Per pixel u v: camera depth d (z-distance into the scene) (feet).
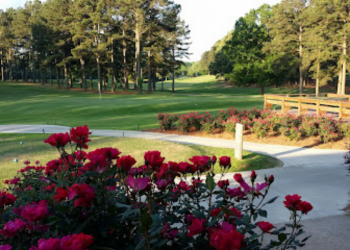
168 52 219.00
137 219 6.59
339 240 13.78
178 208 8.12
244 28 174.09
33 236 6.10
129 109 94.68
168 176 8.25
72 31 188.03
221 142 42.34
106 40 195.00
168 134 49.08
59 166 9.24
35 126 60.90
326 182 23.95
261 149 37.52
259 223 6.65
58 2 201.46
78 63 220.43
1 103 125.59
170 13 186.39
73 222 5.98
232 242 4.73
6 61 306.96
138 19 175.73
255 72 168.45
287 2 149.18
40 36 219.00
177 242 6.72
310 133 41.29
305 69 149.79
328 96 68.03
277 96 60.29
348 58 132.36
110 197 6.91
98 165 6.66
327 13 135.95
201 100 113.19
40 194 9.23
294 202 7.20
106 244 6.20
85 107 100.53
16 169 28.22
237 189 7.82
